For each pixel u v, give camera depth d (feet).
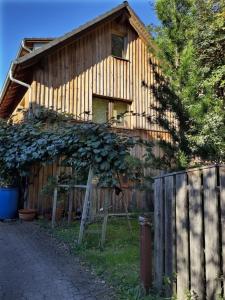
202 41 32.50
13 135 30.71
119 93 38.09
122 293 13.12
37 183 30.53
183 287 11.15
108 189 23.77
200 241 10.39
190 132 18.89
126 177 25.00
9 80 34.04
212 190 9.92
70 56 35.40
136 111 38.68
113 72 38.17
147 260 13.12
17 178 31.24
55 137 27.20
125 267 15.88
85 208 20.79
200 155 18.44
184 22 20.63
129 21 40.09
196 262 10.53
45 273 15.57
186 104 19.15
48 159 27.91
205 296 10.05
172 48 20.33
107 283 14.30
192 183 10.94
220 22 33.47
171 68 20.22
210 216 9.96
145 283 12.92
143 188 23.59
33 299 12.75
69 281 14.60
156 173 23.80
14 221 28.09
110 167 23.89
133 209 26.76
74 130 26.08
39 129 29.76
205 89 20.10
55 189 25.71
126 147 24.59
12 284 14.25
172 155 19.19
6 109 44.47
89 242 20.39
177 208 11.76
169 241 12.23
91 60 36.83
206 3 33.17
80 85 35.53
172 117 19.94
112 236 21.83
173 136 19.35
